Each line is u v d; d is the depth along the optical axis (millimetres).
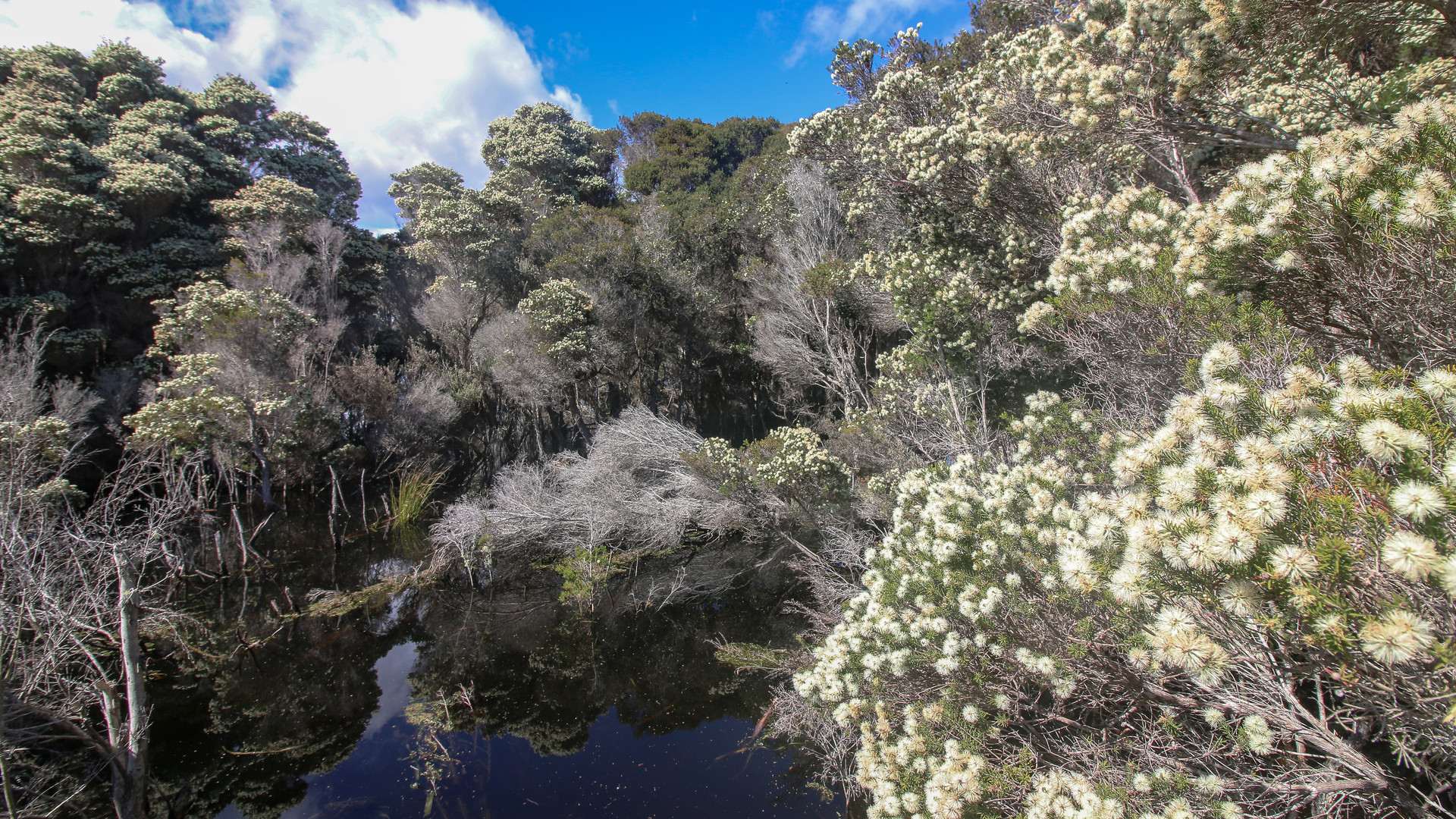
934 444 8477
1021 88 6441
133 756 4707
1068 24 6199
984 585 3459
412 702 6973
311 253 20641
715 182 31062
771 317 15711
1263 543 1847
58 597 4770
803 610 7309
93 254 16641
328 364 18641
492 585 10727
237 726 6488
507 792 5258
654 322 18859
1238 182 3369
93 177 17328
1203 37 3969
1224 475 2031
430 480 17188
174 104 21781
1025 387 8719
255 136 24391
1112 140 4945
